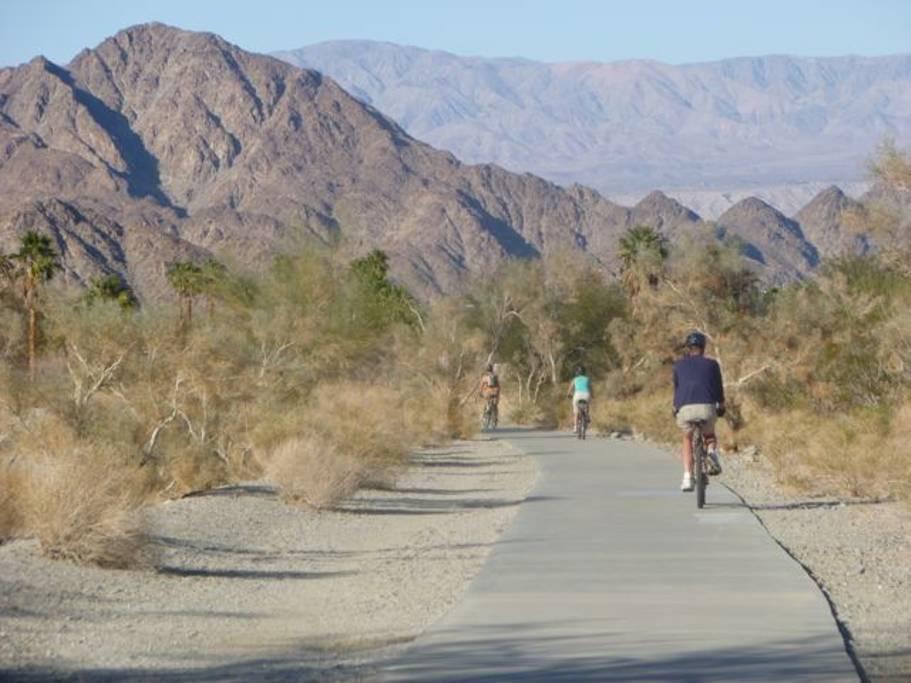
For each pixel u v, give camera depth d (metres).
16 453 51.66
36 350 96.50
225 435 58.56
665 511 37.44
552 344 123.44
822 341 64.81
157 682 18.70
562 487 45.66
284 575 29.48
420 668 18.88
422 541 34.78
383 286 140.62
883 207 55.44
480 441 79.69
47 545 28.12
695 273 69.75
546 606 23.28
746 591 24.38
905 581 26.33
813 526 35.28
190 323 65.81
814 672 18.22
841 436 47.47
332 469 42.91
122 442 51.97
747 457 60.03
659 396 84.44
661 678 17.97
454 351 95.25
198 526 36.72
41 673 19.17
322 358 87.75
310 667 19.58
